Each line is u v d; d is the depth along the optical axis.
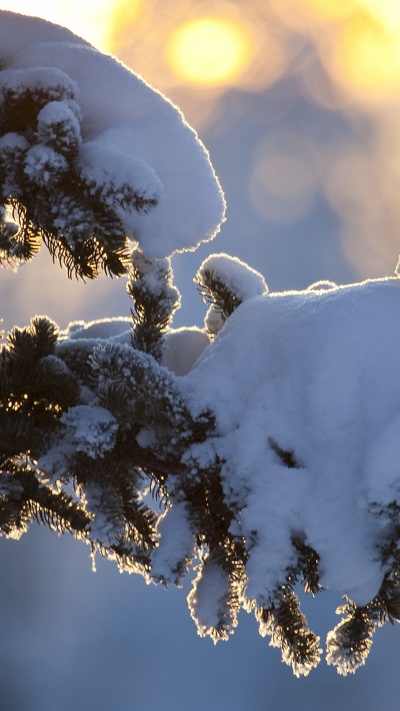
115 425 5.88
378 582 5.65
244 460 5.76
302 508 5.60
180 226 6.01
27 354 6.25
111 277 6.05
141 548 6.31
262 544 5.58
